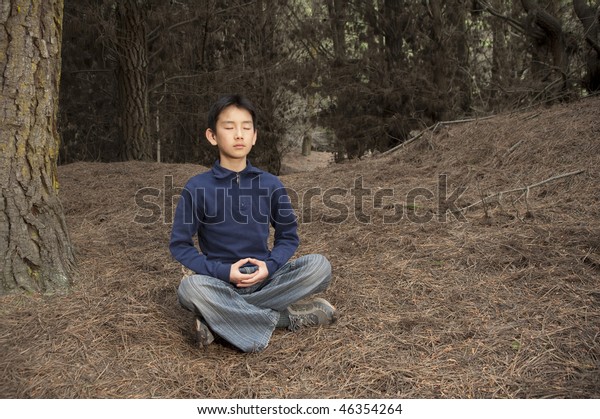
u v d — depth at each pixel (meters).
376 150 10.87
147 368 2.36
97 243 3.90
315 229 4.25
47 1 2.99
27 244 2.93
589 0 8.50
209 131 2.63
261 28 11.52
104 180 6.07
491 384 2.24
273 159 11.77
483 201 4.07
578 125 5.31
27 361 2.30
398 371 2.34
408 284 3.17
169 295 3.10
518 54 10.24
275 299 2.61
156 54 10.69
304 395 2.21
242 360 2.48
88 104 11.51
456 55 10.79
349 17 11.19
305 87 11.32
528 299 2.89
